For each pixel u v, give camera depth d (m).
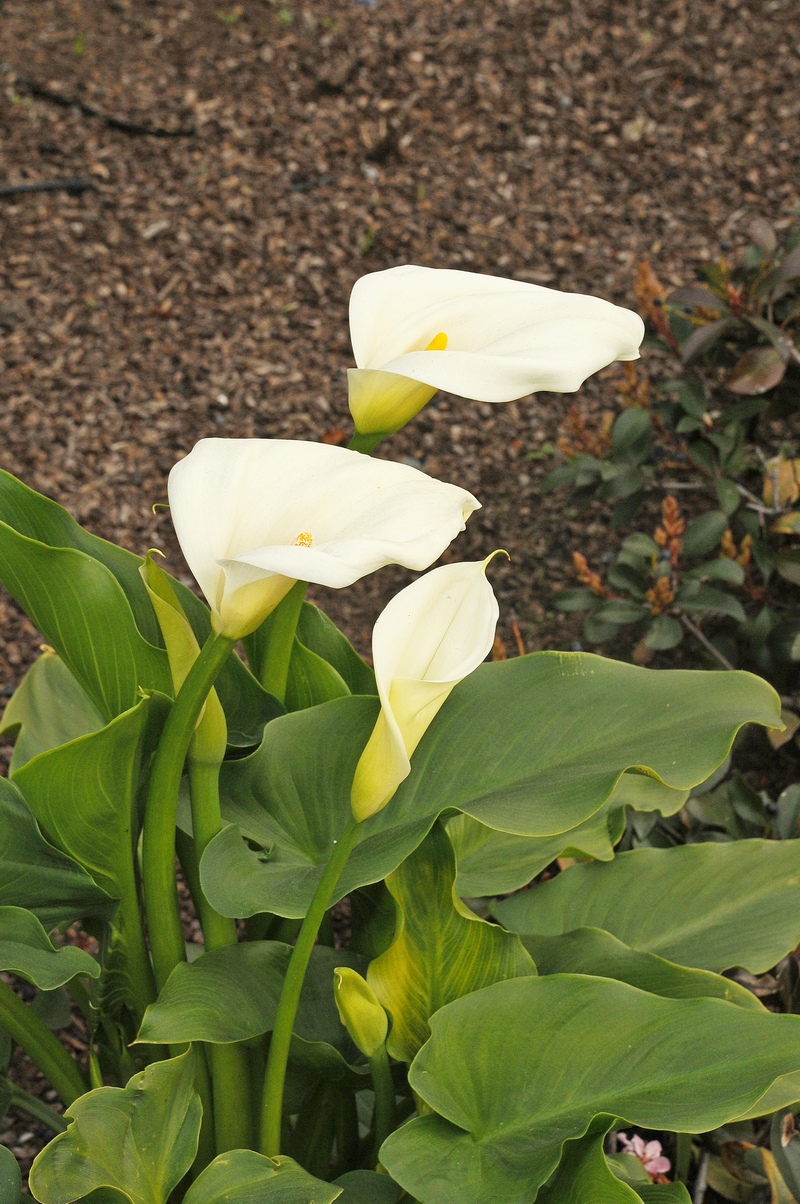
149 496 3.78
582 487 3.16
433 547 1.87
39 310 4.32
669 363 4.05
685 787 2.03
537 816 2.02
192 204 4.71
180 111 5.06
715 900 2.20
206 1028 2.01
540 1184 1.92
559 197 4.70
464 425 4.01
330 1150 2.19
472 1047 2.00
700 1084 1.95
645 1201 1.98
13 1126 2.47
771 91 4.99
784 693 2.92
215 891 2.02
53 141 4.89
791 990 2.33
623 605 2.80
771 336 2.79
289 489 1.92
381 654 1.91
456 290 2.05
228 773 2.11
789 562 2.84
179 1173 2.00
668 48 5.23
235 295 4.41
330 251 4.56
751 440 3.48
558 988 2.00
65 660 2.08
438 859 2.03
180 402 4.06
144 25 5.45
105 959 2.09
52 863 2.05
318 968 2.11
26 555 2.02
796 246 2.87
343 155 4.92
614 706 2.08
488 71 5.21
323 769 2.10
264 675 2.13
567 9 5.44
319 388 4.11
